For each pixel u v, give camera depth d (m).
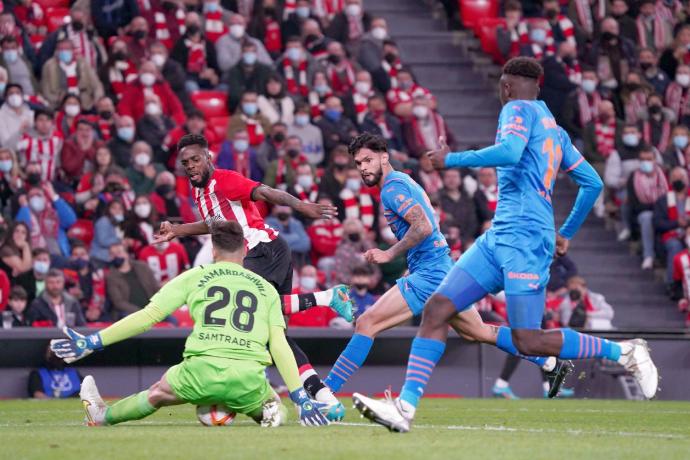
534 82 22.64
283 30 58.59
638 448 19.56
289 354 23.55
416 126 56.56
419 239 26.41
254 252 27.66
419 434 21.73
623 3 64.12
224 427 23.39
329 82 57.12
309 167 50.91
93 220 48.03
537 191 22.19
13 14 52.12
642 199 56.34
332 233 50.06
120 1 54.91
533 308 22.12
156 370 43.75
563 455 18.12
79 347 22.39
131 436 20.81
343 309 27.81
